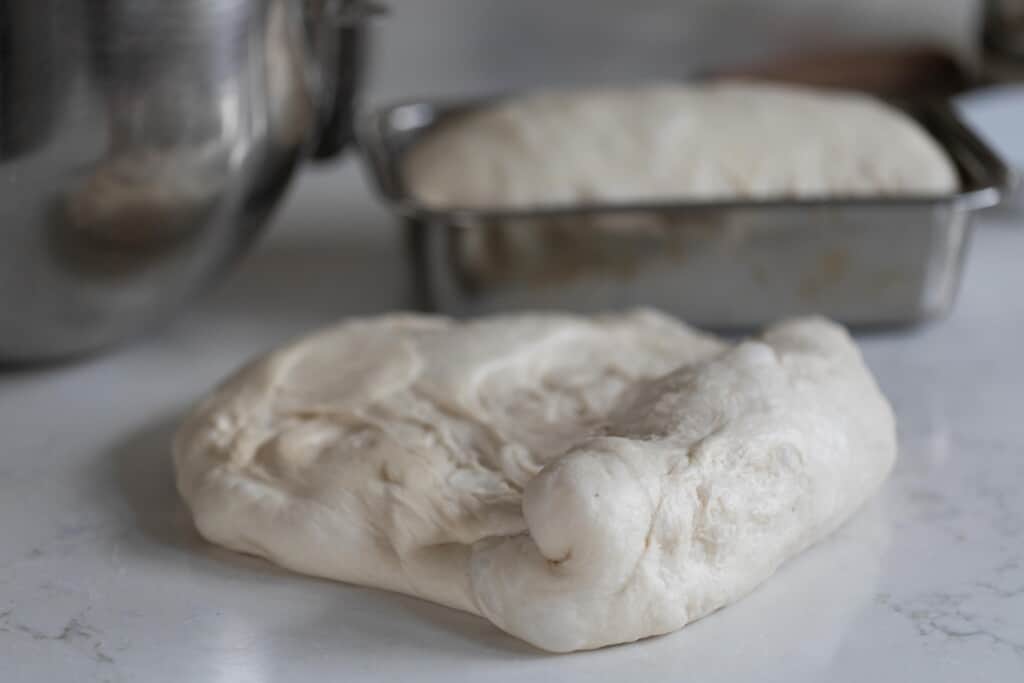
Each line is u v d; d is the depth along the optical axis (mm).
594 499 681
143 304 837
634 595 688
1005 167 876
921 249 864
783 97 923
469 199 871
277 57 812
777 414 724
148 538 756
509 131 889
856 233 859
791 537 721
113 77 755
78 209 777
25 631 711
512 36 1106
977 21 1123
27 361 848
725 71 1098
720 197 876
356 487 726
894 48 1111
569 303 875
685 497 696
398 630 712
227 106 788
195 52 767
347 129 907
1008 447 810
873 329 891
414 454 730
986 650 703
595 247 861
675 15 1107
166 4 752
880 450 751
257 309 917
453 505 715
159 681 692
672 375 758
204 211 809
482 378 773
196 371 863
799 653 701
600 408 759
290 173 856
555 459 698
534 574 689
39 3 732
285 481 739
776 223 856
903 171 882
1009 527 761
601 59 1116
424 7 1094
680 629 708
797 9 1111
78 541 754
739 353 759
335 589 730
